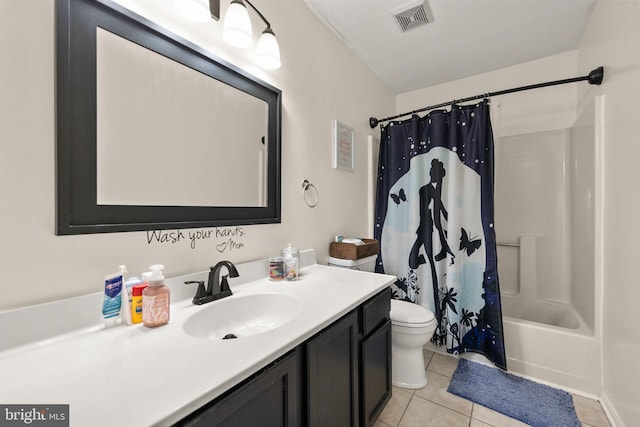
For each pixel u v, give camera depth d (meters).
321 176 1.79
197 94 1.08
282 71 1.48
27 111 0.69
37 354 0.64
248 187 1.29
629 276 1.22
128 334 0.75
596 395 1.54
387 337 1.36
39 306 0.69
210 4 1.12
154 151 0.95
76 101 0.76
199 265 1.08
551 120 2.21
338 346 0.98
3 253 0.65
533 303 2.25
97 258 0.81
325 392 0.90
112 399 0.49
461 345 1.94
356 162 2.18
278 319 1.08
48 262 0.72
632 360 1.18
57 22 0.73
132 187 0.89
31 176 0.69
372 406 1.22
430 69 2.40
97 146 0.81
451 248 1.95
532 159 2.29
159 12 0.96
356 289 1.18
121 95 0.86
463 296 1.94
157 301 0.80
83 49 0.78
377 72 2.44
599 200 1.56
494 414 1.42
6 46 0.66
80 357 0.63
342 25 1.83
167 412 0.46
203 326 0.92
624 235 1.27
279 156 1.42
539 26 1.85
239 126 1.24
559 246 2.19
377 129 2.47
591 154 1.65
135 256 0.90
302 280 1.32
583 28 1.86
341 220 2.00
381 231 2.35
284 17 1.49
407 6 1.66
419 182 2.16
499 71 2.40
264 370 0.67
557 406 1.46
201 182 1.10
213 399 0.55
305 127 1.64
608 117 1.48
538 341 1.71
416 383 1.64
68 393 0.50
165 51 0.97
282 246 1.48
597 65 1.64
